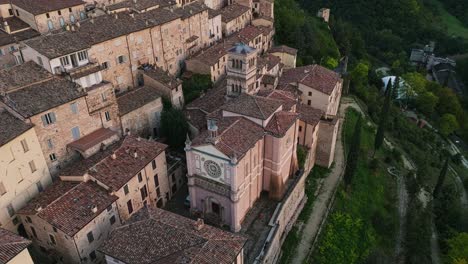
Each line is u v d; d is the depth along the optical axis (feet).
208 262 139.44
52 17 284.61
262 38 367.04
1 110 187.42
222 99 248.93
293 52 349.20
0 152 169.78
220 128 190.49
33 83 197.16
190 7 329.11
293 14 464.24
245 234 191.11
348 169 247.50
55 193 179.01
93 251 175.63
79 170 187.52
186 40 316.81
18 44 260.01
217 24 356.79
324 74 280.92
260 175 206.39
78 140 207.00
